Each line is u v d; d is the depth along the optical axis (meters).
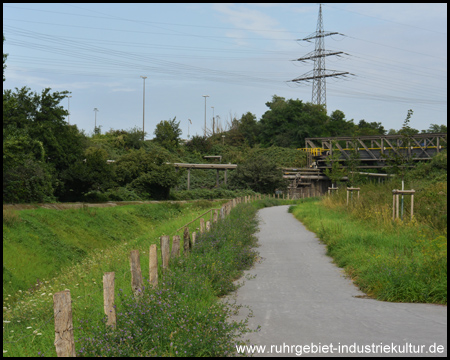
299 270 14.05
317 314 8.74
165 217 45.47
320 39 108.06
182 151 99.81
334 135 107.44
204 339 6.43
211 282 11.12
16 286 21.80
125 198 56.22
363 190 33.25
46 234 29.44
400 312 8.83
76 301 9.19
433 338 7.05
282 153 97.00
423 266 10.72
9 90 31.92
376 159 67.75
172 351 6.17
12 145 30.70
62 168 47.25
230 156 99.81
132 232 38.59
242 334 7.41
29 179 38.62
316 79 109.62
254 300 10.19
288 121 109.94
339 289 11.38
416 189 24.88
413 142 22.97
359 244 15.42
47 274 25.00
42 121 45.25
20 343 6.92
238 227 21.09
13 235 26.78
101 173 49.16
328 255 16.70
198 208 47.16
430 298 9.77
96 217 37.12
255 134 116.44
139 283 8.55
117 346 6.16
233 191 73.69
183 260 12.05
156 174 60.66
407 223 17.23
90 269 14.89
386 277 10.65
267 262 15.52
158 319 6.99
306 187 83.38
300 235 22.44
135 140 90.44
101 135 90.38
